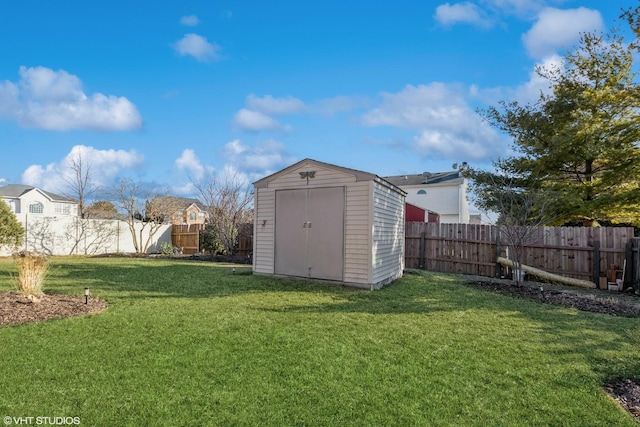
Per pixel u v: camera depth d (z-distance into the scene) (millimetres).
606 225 14266
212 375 3178
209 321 4828
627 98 10891
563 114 11672
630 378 3379
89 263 11859
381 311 5648
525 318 5418
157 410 2588
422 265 11758
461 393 2979
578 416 2676
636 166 10602
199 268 10516
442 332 4617
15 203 25875
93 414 2520
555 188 11906
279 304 5969
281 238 8773
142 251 18125
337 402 2773
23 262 5898
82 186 24125
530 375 3363
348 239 7906
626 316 5738
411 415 2617
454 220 26453
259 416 2549
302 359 3592
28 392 2789
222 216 15430
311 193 8398
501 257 10227
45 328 4320
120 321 4711
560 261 9539
